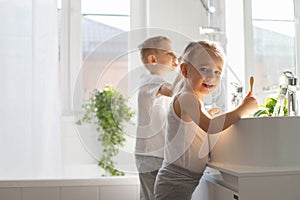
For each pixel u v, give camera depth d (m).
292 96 1.28
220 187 1.15
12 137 1.92
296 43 1.65
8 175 1.90
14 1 1.98
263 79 1.84
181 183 1.23
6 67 1.95
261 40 1.87
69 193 1.35
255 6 1.91
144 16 2.37
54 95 1.98
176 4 2.23
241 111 1.18
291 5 1.69
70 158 2.17
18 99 1.94
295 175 1.03
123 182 1.37
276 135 1.10
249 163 1.13
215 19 2.11
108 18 2.41
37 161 1.92
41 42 1.98
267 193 1.01
